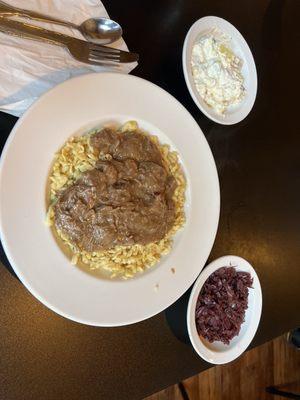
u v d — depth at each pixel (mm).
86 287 378
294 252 572
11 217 339
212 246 491
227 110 484
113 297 391
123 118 400
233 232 521
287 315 562
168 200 417
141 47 444
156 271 416
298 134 582
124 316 395
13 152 335
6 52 358
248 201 535
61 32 388
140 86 395
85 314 376
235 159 525
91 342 419
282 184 565
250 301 493
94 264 387
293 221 574
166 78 460
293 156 576
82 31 396
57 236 368
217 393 737
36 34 366
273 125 560
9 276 380
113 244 383
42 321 396
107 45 408
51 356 399
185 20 473
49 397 398
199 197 445
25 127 338
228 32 483
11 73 364
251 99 497
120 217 381
